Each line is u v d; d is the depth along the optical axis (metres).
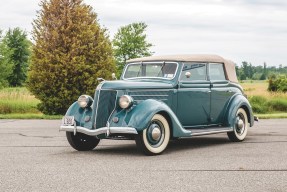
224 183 5.27
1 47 66.06
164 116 7.91
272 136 10.80
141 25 33.56
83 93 20.58
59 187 5.07
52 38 20.64
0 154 7.86
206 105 9.06
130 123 7.39
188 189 4.95
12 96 26.02
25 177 5.67
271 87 42.06
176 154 7.81
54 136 11.11
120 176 5.73
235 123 9.58
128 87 7.76
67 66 20.23
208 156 7.52
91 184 5.23
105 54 21.20
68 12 20.84
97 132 7.62
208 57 9.34
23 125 14.90
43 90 20.61
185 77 8.70
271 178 5.57
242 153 7.85
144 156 7.58
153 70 8.92
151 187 5.06
